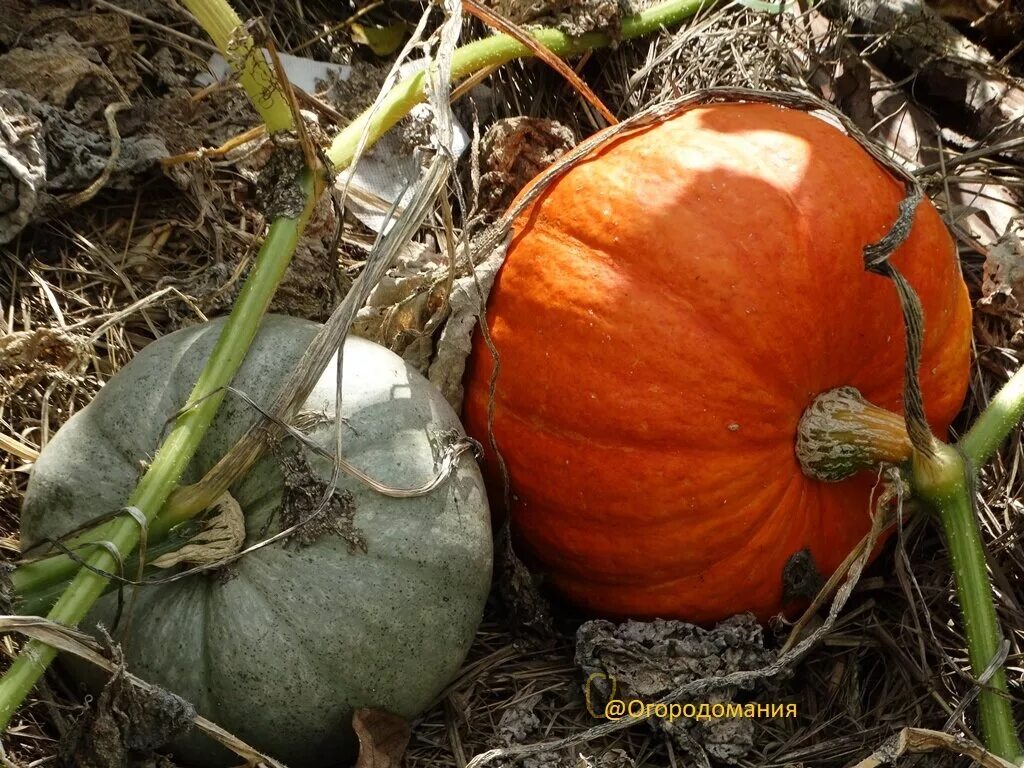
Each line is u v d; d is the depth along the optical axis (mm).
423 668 604
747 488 631
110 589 579
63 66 781
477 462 675
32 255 761
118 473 597
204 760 600
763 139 655
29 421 715
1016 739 604
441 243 833
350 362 630
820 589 675
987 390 797
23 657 523
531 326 652
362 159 840
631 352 618
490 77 894
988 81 910
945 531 630
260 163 831
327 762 621
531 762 634
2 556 665
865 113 916
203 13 621
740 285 611
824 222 627
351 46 930
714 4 905
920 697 676
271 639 573
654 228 624
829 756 656
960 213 859
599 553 660
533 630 705
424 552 595
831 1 940
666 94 893
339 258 796
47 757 581
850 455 635
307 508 587
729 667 653
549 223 661
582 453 638
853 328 635
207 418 585
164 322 772
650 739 666
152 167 789
